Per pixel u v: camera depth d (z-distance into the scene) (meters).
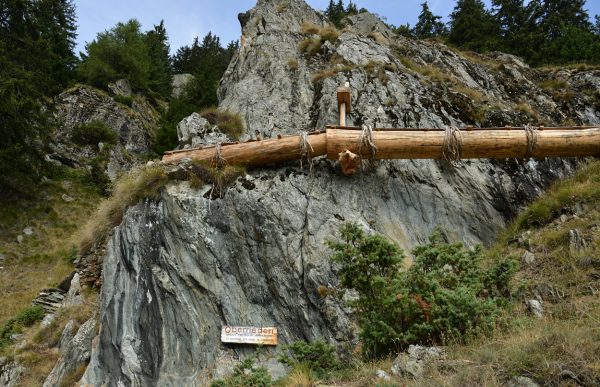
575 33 30.84
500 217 11.76
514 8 35.91
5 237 20.92
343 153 10.98
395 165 12.05
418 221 11.34
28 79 25.23
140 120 35.12
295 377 6.86
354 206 11.12
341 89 12.70
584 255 8.67
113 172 28.92
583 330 5.54
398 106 14.16
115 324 9.50
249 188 10.88
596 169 12.01
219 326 9.23
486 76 20.09
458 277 7.46
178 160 11.38
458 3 38.56
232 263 9.87
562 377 4.67
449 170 12.32
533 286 8.35
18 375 11.98
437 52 21.36
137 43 46.41
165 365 8.87
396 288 6.77
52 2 40.53
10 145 23.33
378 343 6.97
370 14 23.31
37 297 16.09
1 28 28.16
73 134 30.08
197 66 54.72
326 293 9.26
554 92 19.20
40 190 24.67
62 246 21.19
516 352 5.31
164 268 9.80
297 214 10.60
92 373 9.15
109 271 10.23
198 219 10.28
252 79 16.97
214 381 7.33
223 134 14.22
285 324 9.21
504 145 11.09
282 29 20.19
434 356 6.00
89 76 37.09
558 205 10.72
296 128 14.36
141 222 10.52
